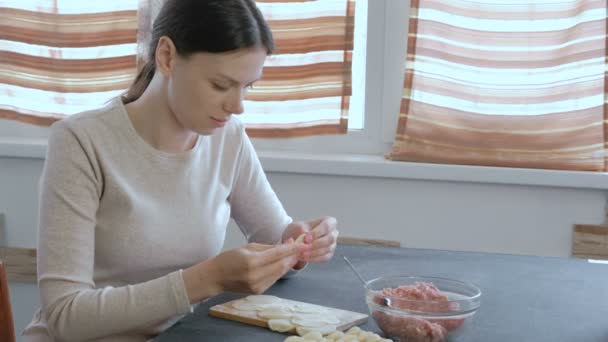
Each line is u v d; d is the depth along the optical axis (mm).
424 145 2229
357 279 1416
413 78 2225
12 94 2387
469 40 2188
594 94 2152
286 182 2291
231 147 1513
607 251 2152
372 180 2252
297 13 2238
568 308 1268
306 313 1180
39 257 1244
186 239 1387
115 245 1329
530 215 2209
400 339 1080
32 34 2350
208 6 1206
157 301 1150
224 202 1494
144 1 2150
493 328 1153
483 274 1465
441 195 2232
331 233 1428
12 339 1223
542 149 2180
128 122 1345
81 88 2354
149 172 1356
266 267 1153
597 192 2170
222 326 1146
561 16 2145
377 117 2326
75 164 1276
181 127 1371
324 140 2348
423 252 1626
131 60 2320
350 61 2242
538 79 2170
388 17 2262
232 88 1246
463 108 2209
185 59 1230
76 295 1184
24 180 2365
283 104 2293
